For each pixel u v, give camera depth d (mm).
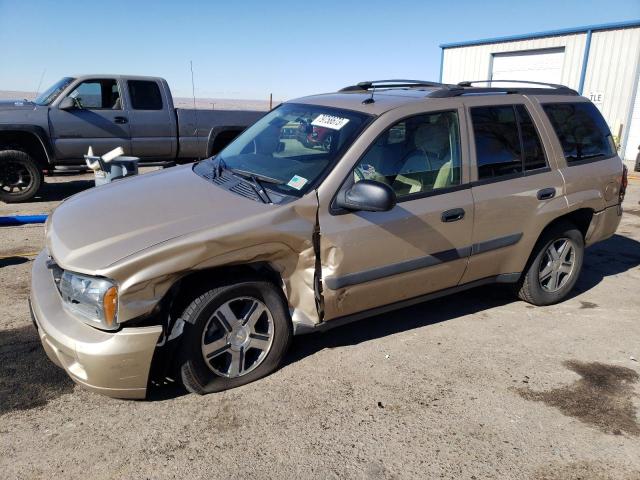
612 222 4934
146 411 3061
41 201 8750
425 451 2824
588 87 16875
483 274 4145
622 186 4945
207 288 3025
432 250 3689
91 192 3824
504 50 19000
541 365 3746
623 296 5090
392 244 3486
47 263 3160
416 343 3986
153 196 3469
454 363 3723
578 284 5391
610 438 2988
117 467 2623
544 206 4238
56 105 8555
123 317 2738
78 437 2826
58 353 2873
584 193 4508
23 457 2664
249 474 2611
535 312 4637
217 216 3072
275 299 3252
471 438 2943
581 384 3523
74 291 2795
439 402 3260
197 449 2770
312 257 3258
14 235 6445
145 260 2750
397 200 3516
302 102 4348
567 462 2787
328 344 3922
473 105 3953
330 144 3523
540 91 4516
